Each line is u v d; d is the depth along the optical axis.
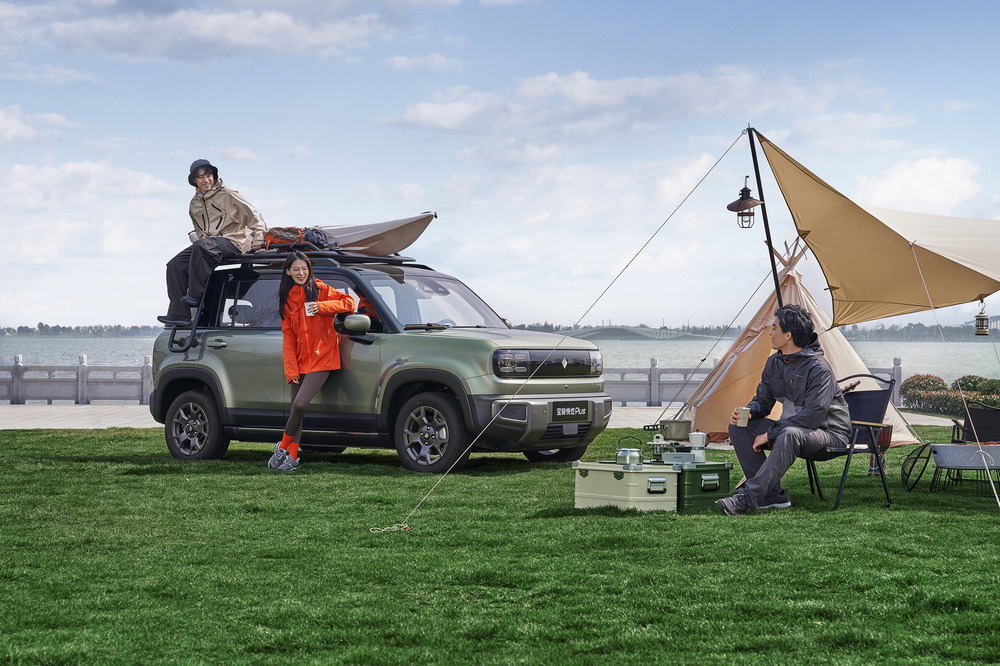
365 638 3.93
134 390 21.47
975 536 5.84
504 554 5.43
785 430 6.80
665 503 6.80
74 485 8.29
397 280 9.94
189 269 10.27
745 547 5.48
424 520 6.53
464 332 9.27
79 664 3.61
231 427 10.05
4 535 6.06
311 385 9.27
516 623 4.11
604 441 12.72
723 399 11.45
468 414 8.87
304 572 5.04
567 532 6.00
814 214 8.68
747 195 9.36
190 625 4.10
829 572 4.86
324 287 9.36
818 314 11.04
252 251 10.63
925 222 8.95
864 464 9.99
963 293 8.80
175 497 7.61
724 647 3.76
